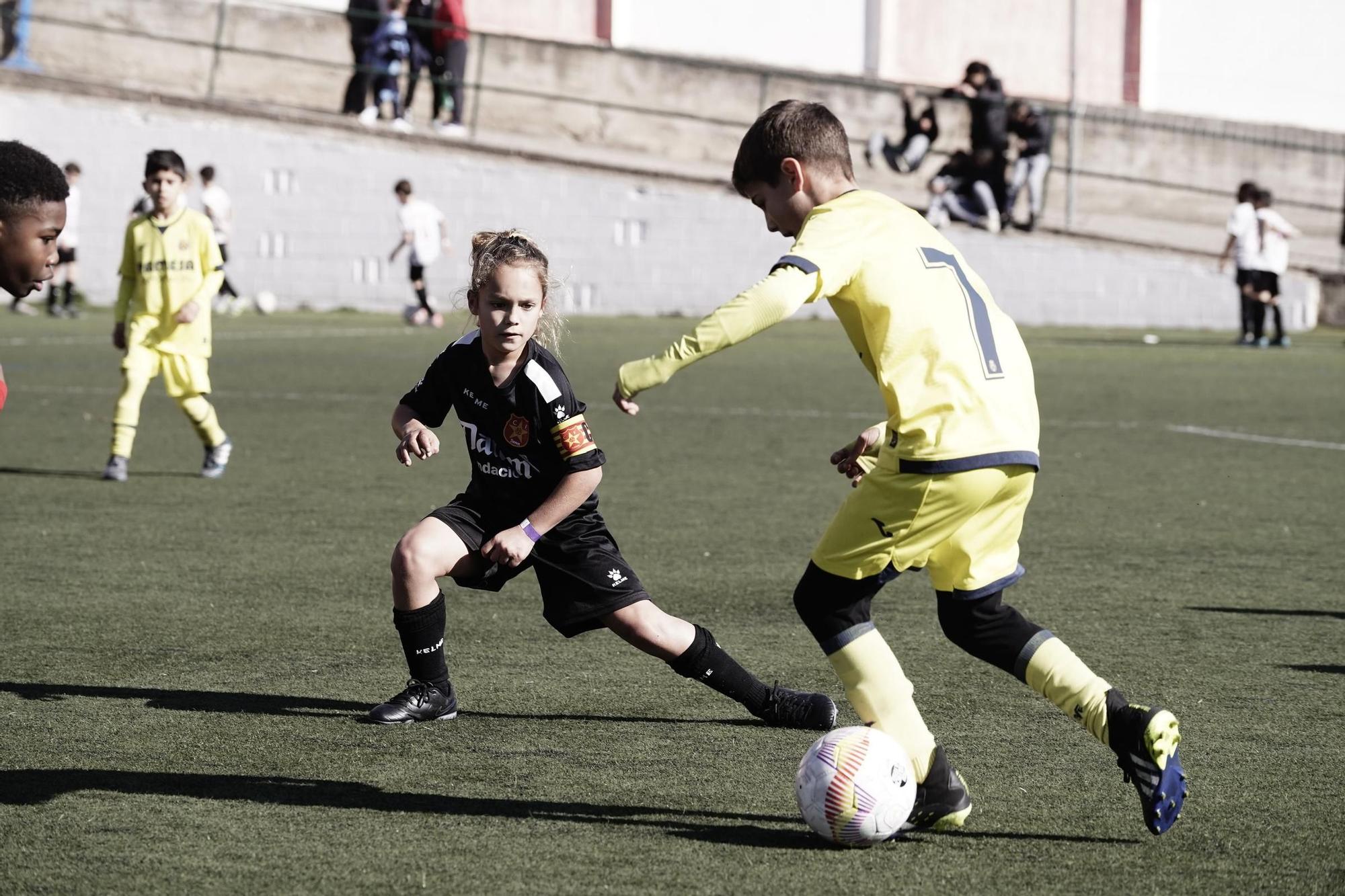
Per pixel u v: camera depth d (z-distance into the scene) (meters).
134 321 28.89
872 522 11.09
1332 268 87.06
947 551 11.35
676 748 13.45
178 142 80.88
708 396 45.69
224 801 11.89
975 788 12.41
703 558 22.20
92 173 80.56
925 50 97.06
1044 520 25.77
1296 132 97.62
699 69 92.38
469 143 81.62
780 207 11.93
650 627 13.97
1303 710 14.62
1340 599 19.69
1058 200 94.06
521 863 10.62
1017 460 10.98
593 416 40.44
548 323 14.03
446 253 81.31
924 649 17.03
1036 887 10.27
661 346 60.28
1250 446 35.72
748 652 16.91
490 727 14.05
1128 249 80.56
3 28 87.69
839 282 10.88
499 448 13.72
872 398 45.41
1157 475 31.14
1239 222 66.81
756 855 10.85
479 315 13.34
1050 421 40.34
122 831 11.21
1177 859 10.80
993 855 10.90
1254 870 10.59
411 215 71.81
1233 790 12.34
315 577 20.53
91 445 33.91
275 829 11.28
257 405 41.38
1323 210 95.38
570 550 13.88
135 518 24.94
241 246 82.00
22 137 80.12
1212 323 80.31
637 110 90.19
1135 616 18.70
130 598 19.19
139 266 28.73
